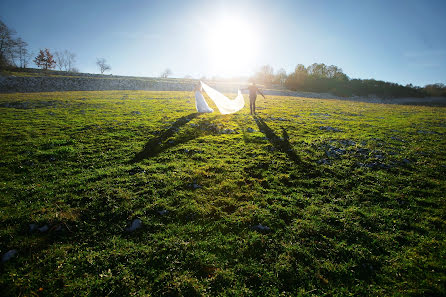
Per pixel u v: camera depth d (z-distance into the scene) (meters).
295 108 26.30
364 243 6.52
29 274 5.35
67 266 5.62
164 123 17.16
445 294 4.92
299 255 6.07
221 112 18.97
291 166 10.89
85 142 13.45
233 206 7.98
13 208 7.46
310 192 8.98
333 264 5.83
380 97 89.44
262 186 9.30
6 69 73.62
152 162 11.03
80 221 7.07
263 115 20.78
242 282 5.35
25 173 9.80
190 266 5.74
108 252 6.07
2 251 5.90
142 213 7.45
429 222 7.30
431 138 15.37
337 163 11.24
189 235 6.69
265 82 107.75
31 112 20.36
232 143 13.67
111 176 9.66
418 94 97.06
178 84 67.75
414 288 5.12
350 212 7.78
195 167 10.54
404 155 12.29
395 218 7.54
